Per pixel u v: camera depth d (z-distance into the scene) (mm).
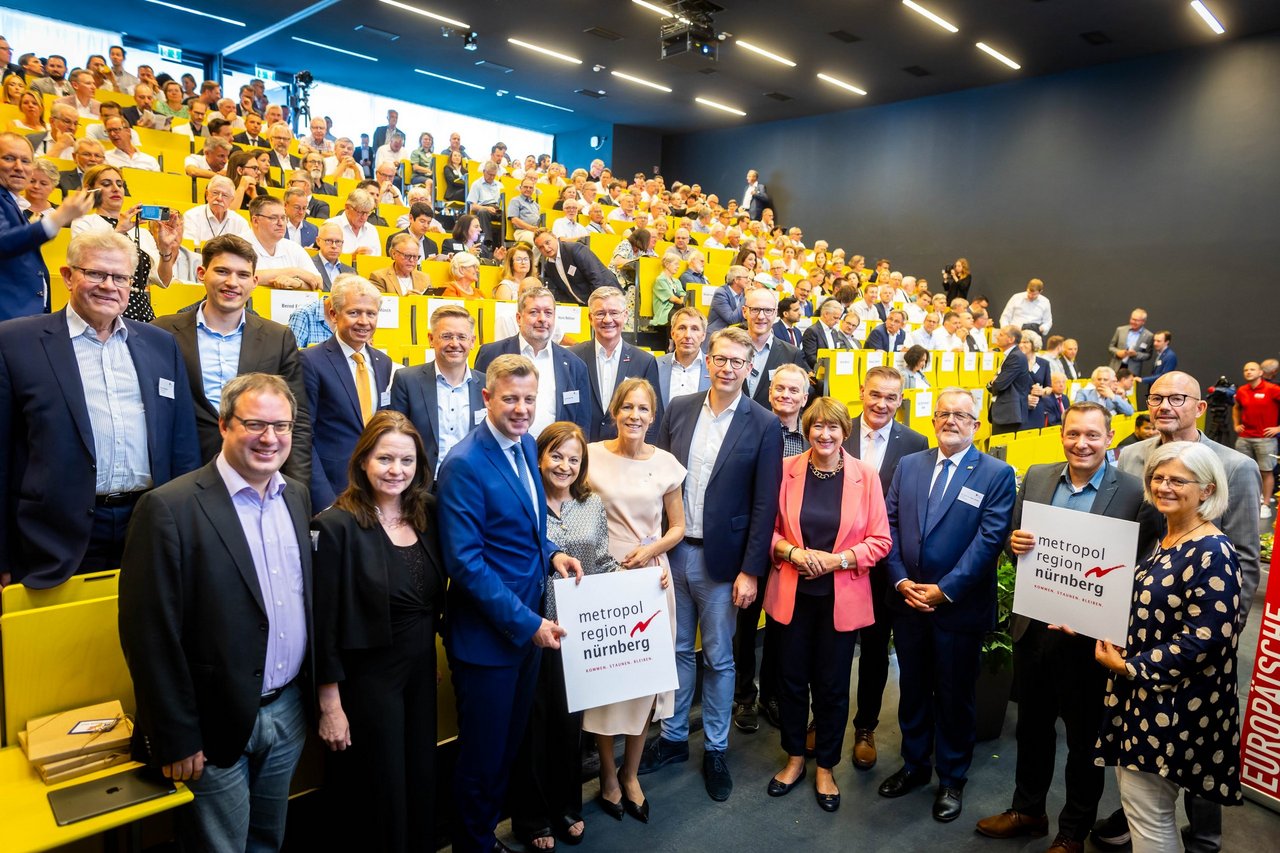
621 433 2525
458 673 2066
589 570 2355
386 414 1890
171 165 6281
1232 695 1904
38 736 1685
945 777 2555
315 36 10961
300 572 1776
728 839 2389
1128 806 2025
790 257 9914
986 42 10016
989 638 3039
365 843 1886
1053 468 2418
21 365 1945
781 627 2709
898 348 7383
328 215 5957
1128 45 9914
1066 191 11133
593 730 2377
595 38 10547
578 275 5402
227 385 1682
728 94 12969
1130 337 9797
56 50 10906
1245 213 9555
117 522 2098
